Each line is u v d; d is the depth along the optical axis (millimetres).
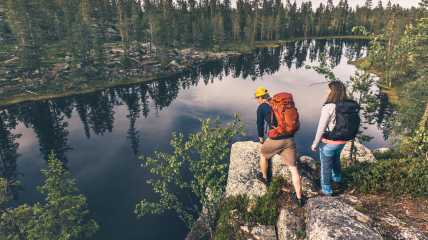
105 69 114312
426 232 5625
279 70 136625
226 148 16297
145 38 148875
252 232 8062
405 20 104125
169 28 150500
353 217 5879
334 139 6422
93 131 71375
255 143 11688
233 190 9336
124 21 141375
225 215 8977
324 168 6953
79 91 99250
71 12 140250
